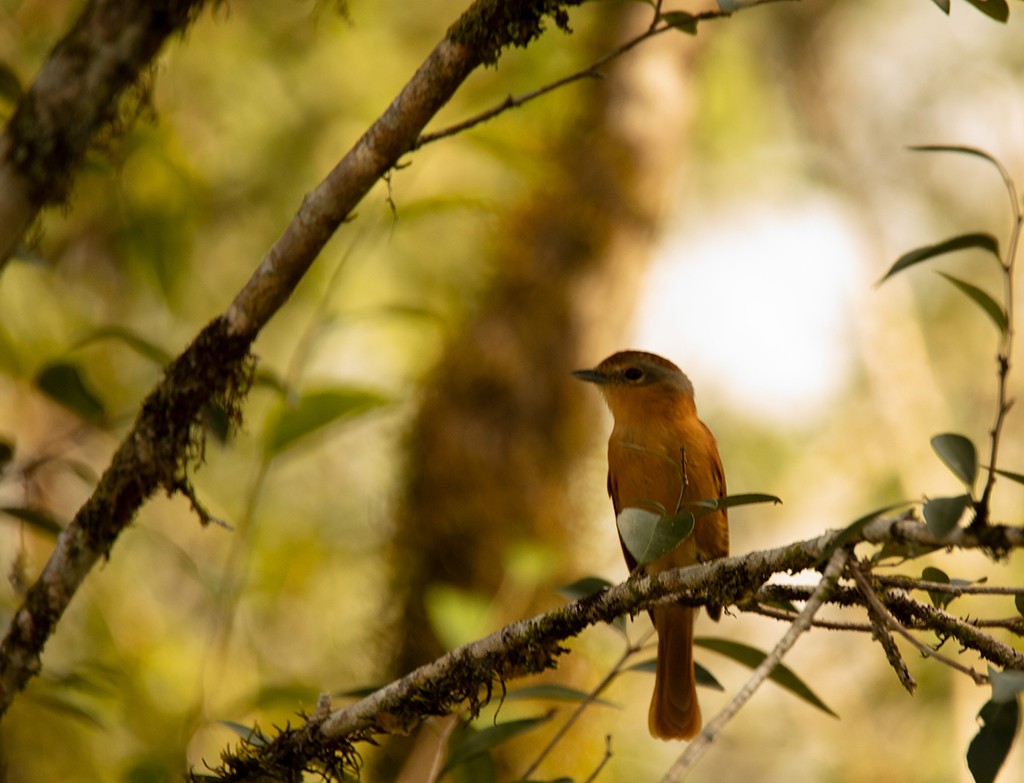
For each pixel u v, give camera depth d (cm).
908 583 426
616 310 1204
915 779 1359
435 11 1275
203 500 1226
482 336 1180
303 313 1220
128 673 1019
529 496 1148
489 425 1159
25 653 542
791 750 1470
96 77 533
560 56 1214
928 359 1521
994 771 390
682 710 752
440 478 1150
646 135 1216
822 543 430
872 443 1502
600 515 1179
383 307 816
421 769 911
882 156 1587
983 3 488
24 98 537
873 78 1598
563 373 1179
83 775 1011
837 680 1453
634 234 1210
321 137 1223
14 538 1056
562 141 1220
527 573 860
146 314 1189
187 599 1217
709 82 1441
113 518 548
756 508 1495
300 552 1249
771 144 1538
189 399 549
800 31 1561
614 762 1124
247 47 1199
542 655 502
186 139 1188
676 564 805
